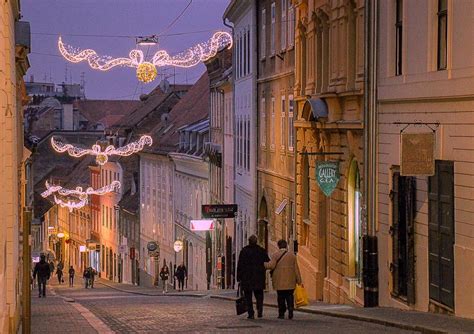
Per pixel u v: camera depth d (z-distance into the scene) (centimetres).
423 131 2319
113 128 10844
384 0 2639
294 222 4006
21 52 2959
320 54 3472
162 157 8238
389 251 2620
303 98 3731
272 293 4366
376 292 2720
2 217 1678
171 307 3422
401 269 2536
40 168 13200
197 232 6881
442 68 2252
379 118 2684
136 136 9825
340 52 3120
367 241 2717
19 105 3334
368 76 2702
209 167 6719
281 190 4375
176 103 10075
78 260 11950
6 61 1914
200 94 9106
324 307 2834
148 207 8881
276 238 4516
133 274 9169
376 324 2212
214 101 6906
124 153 8506
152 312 3075
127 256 9481
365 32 2714
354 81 2972
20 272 2645
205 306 3494
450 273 2177
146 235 8869
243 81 5525
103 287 8156
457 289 2130
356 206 3038
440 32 2262
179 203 7694
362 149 2828
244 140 5481
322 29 3422
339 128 3092
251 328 2253
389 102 2594
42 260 5125
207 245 6481
